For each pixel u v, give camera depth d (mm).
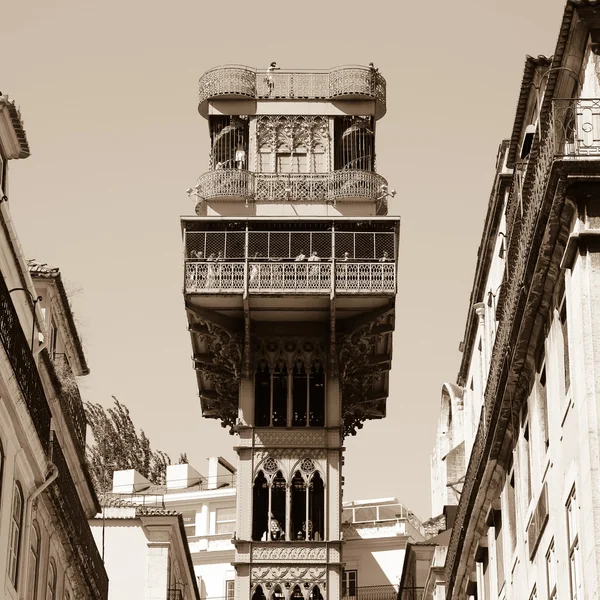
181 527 83688
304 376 86688
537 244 41312
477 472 53531
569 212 39531
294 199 86875
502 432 50156
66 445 59375
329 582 83062
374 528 107125
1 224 47406
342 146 88812
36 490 48188
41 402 48031
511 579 50688
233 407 89000
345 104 89062
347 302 84875
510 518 51281
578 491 38688
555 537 41688
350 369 87500
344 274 84812
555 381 41938
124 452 122750
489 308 59625
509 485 51406
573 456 39469
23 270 49781
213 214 86688
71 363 63500
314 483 85438
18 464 46312
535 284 42219
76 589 58375
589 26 41656
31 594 50344
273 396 86438
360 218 85125
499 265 56500
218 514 114000
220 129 89000
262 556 83438
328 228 85500
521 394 47469
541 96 48562
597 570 36250
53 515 52375
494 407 49656
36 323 51562
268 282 84375
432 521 79688
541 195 40625
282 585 83062
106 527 82562
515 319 44656
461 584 62719
